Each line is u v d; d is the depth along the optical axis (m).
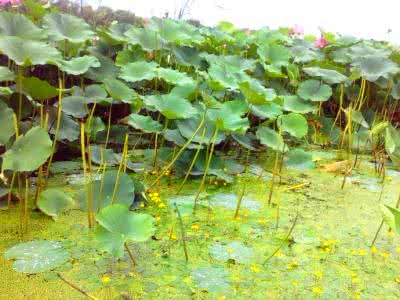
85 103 3.91
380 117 5.74
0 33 3.41
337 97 6.00
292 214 3.40
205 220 3.18
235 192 3.75
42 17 4.58
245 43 6.08
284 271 2.61
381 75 4.99
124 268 2.53
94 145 4.40
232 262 2.66
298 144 5.43
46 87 3.04
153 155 4.34
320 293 2.42
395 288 2.52
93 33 4.42
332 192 3.92
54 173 3.85
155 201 3.39
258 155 4.86
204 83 4.76
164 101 3.67
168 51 5.33
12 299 2.23
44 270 2.47
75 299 2.25
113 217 2.40
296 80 5.46
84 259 2.60
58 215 3.09
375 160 4.61
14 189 3.25
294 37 7.36
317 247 2.91
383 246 2.99
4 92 3.03
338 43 6.42
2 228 2.90
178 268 2.55
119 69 4.77
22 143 2.79
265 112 4.16
